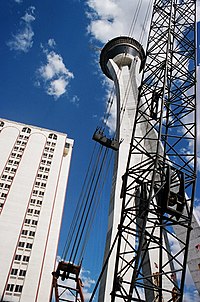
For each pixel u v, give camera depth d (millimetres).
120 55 74000
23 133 107812
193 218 40469
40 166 99625
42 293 74188
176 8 37719
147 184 25984
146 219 22906
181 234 41000
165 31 35250
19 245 80812
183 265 23484
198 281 37250
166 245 41562
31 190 92750
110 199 48156
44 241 83125
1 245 79000
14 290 73125
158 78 32438
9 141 103562
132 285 20969
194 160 27422
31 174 96438
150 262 39281
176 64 33531
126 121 57500
